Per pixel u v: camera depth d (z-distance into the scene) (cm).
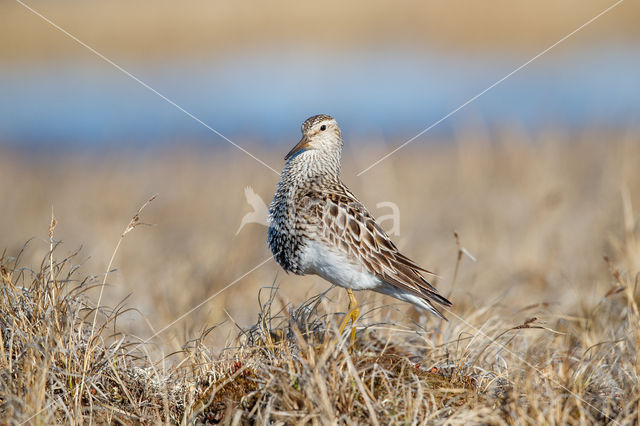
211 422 688
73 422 657
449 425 649
